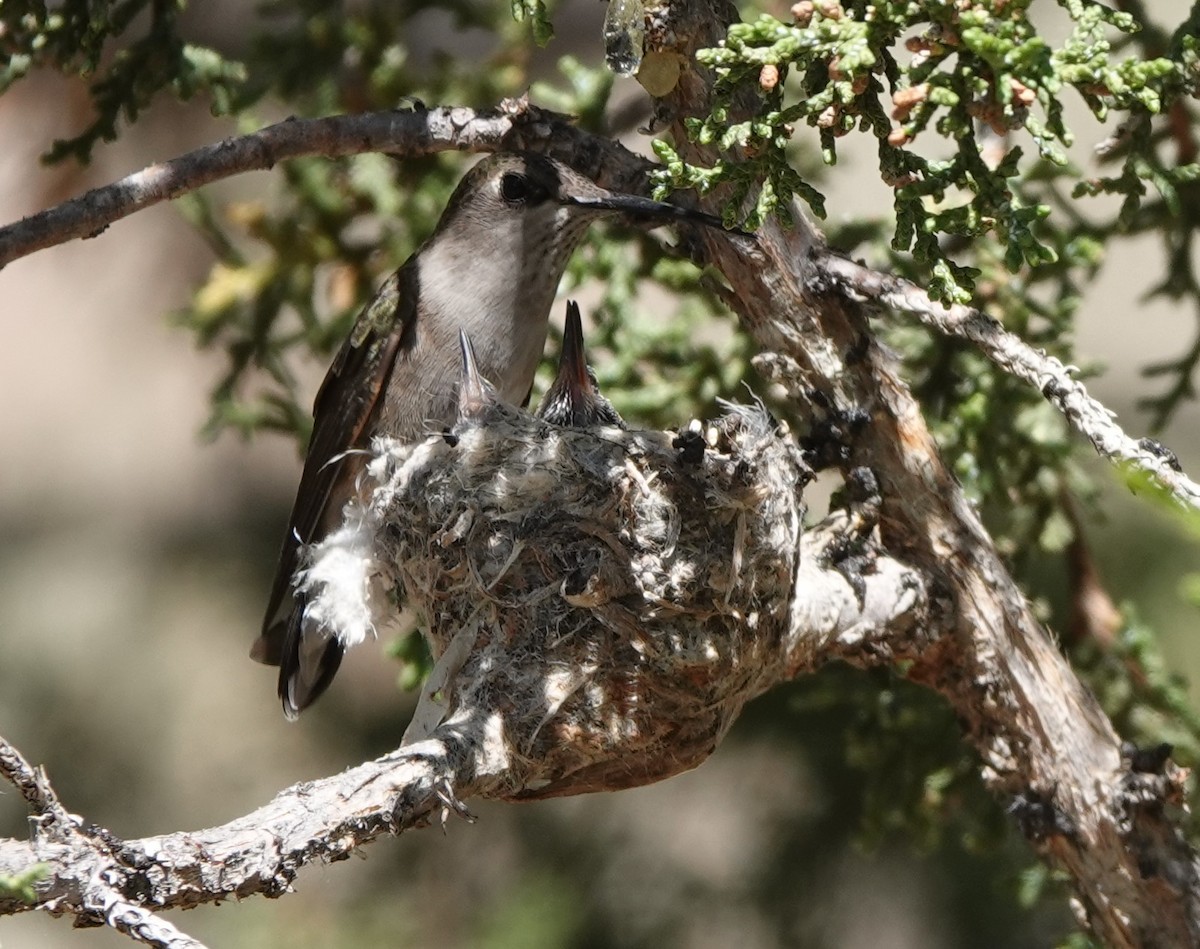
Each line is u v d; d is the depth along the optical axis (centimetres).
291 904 1380
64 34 845
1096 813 749
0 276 2061
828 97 611
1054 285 1055
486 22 1211
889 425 736
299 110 1175
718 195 711
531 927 1314
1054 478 987
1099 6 595
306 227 1193
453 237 1023
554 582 719
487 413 830
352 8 1242
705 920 1288
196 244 1474
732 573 711
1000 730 764
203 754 1664
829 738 1263
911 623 746
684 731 704
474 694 689
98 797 1639
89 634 1772
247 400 1797
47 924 1598
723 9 677
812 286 715
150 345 1944
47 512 1917
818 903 1270
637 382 1079
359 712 1547
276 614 1022
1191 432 1653
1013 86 573
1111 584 1308
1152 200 997
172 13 903
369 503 850
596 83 1078
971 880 1263
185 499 1898
